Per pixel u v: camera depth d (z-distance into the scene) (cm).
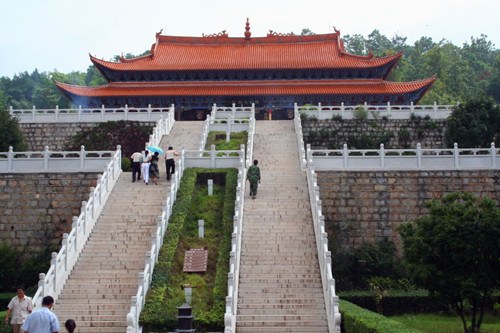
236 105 7469
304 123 5575
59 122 5597
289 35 8525
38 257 3641
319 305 2627
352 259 3509
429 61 12850
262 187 3631
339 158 3831
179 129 5112
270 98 7444
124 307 2627
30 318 1786
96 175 3878
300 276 2812
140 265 2916
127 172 4003
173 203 3406
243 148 3881
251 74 7731
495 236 2416
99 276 2838
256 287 2736
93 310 2600
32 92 16562
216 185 3769
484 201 2519
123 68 7594
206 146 4562
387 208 3759
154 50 8106
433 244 2508
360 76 7669
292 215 3288
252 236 3102
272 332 2480
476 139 4556
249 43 8550
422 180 3781
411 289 3266
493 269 2464
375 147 5484
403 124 5562
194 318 2550
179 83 7688
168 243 3020
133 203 3441
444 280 2462
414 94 7238
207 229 3269
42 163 3906
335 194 3791
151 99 7406
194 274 2909
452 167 3788
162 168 4088
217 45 8538
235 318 2530
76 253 2939
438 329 2617
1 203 3862
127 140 5409
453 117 4734
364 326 2069
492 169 3772
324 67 7494
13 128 4588
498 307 2931
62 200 3862
